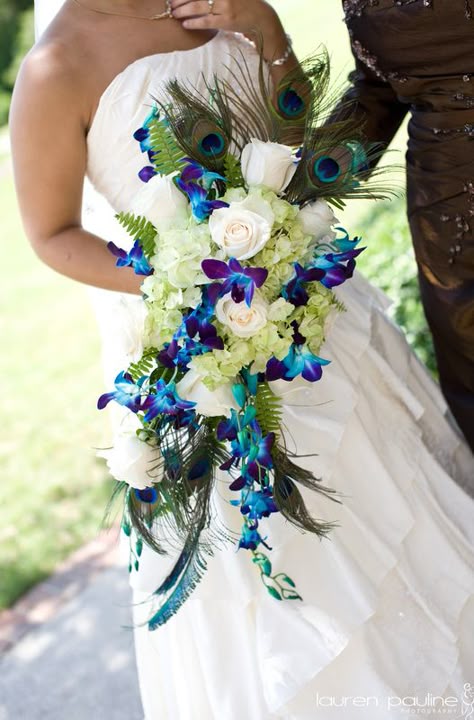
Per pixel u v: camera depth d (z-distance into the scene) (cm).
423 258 216
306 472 171
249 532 171
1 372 577
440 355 230
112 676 281
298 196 163
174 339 157
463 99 193
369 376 205
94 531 367
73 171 183
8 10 1491
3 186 1091
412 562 199
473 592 200
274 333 156
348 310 205
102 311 201
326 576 189
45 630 310
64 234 186
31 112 178
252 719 193
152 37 187
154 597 199
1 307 711
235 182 162
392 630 193
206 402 160
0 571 351
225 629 194
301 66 170
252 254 151
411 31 191
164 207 158
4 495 414
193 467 168
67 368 561
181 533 178
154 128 162
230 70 189
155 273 158
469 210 203
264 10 195
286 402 187
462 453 231
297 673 185
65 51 179
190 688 204
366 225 401
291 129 171
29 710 274
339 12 1013
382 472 198
